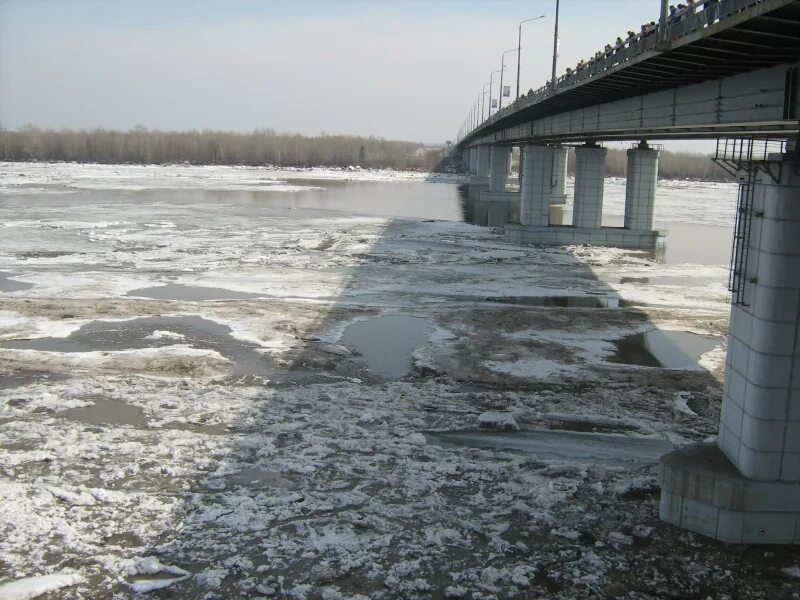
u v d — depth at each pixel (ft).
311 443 52.54
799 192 35.60
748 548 39.19
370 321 89.92
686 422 58.90
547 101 122.72
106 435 53.06
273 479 46.91
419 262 135.03
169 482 46.11
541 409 61.11
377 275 120.98
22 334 80.18
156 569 36.60
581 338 84.28
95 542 39.04
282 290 107.65
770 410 37.78
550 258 144.87
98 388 63.10
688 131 97.60
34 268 121.08
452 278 120.16
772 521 39.11
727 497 39.06
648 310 98.94
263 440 52.60
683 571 37.17
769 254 36.50
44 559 37.37
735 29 43.16
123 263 127.65
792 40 45.01
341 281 115.24
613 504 44.24
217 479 46.62
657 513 43.04
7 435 52.60
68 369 68.54
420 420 57.98
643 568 37.47
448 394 64.28
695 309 100.22
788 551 38.88
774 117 52.80
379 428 56.03
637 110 95.20
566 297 107.55
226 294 104.32
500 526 41.37
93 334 80.84
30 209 219.41
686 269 134.82
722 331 88.53
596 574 36.94
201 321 87.40
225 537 39.81
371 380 68.33
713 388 67.87
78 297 99.09
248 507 42.96
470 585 36.01
